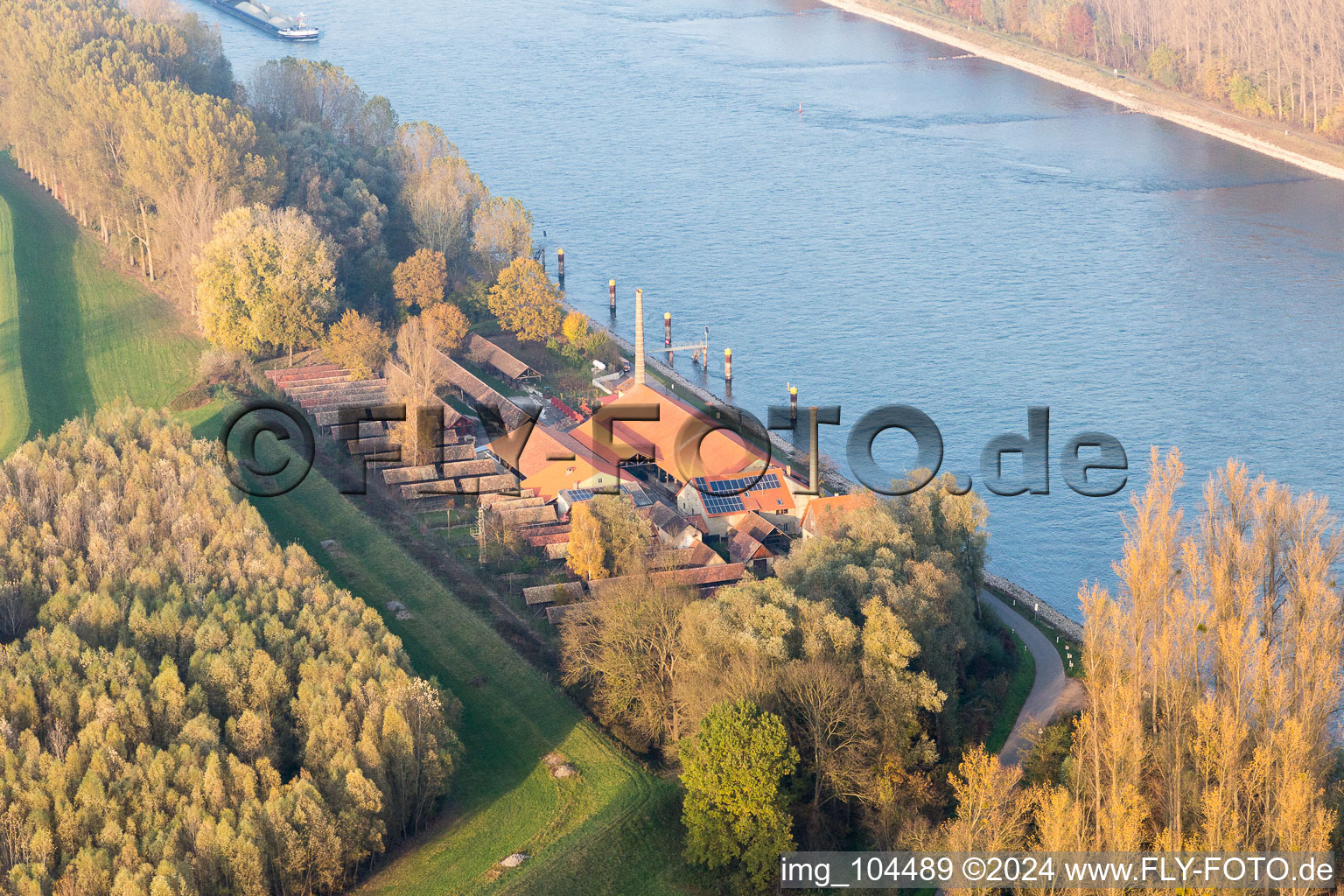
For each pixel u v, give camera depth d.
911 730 143.88
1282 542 143.38
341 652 150.38
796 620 149.75
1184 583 146.62
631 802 143.00
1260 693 132.88
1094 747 132.25
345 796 132.38
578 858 135.75
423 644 168.75
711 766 132.88
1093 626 139.75
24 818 126.19
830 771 139.88
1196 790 130.62
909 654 144.25
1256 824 128.50
